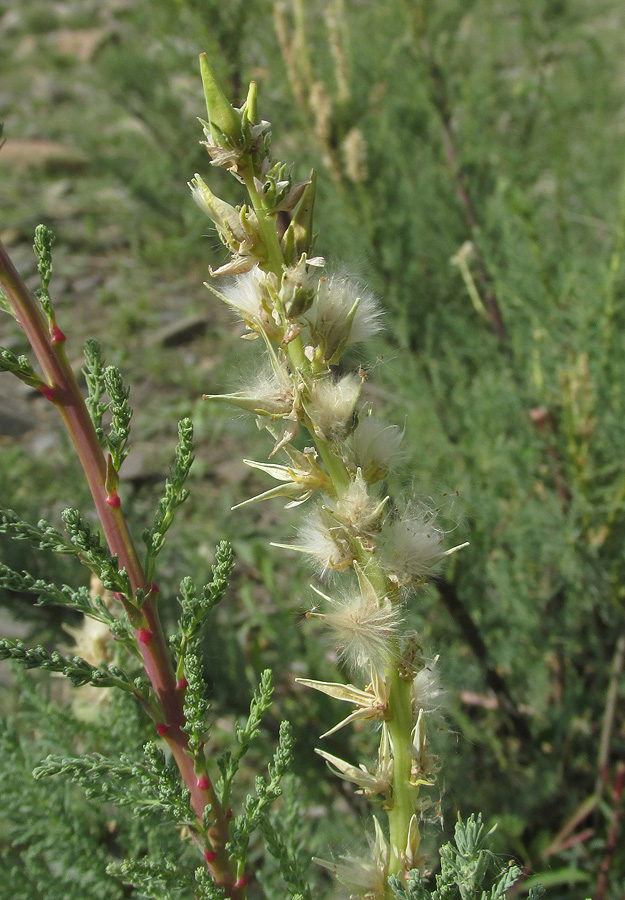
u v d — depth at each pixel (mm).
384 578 110
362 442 109
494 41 440
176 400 509
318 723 265
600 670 279
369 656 108
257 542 357
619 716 281
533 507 272
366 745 262
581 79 466
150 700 123
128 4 1027
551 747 272
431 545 111
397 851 117
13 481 375
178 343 563
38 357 119
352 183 345
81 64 1074
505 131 478
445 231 388
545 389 273
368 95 386
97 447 121
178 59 412
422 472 278
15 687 277
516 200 293
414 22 363
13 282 117
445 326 365
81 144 729
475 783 252
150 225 669
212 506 418
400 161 385
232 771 128
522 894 224
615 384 274
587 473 259
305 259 102
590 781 264
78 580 279
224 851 125
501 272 333
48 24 1250
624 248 277
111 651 193
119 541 122
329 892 161
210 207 105
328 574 125
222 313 589
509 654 271
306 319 106
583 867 242
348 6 421
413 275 359
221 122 102
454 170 370
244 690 257
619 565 271
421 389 307
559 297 298
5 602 268
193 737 121
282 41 333
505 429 307
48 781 190
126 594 120
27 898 180
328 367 108
